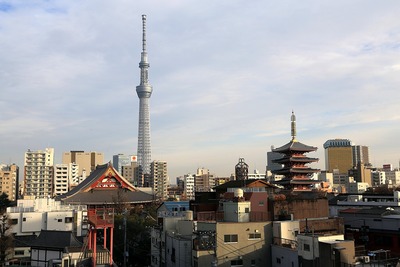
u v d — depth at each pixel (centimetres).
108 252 5931
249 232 5203
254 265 5150
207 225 5272
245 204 5541
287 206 5753
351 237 5450
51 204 10969
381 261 4447
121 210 12375
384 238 5859
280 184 10875
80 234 9569
